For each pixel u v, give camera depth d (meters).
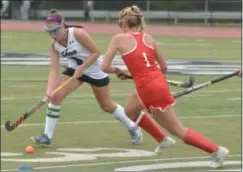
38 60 59.62
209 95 39.91
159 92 20.09
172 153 23.48
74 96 38.69
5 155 23.19
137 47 20.28
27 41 84.38
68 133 27.55
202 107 35.06
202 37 96.19
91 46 23.89
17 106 34.78
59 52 24.19
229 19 121.94
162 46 78.75
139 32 20.64
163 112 20.27
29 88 41.97
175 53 69.62
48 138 24.70
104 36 94.12
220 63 58.91
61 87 24.02
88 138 26.48
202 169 20.83
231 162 21.89
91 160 22.33
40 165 21.45
